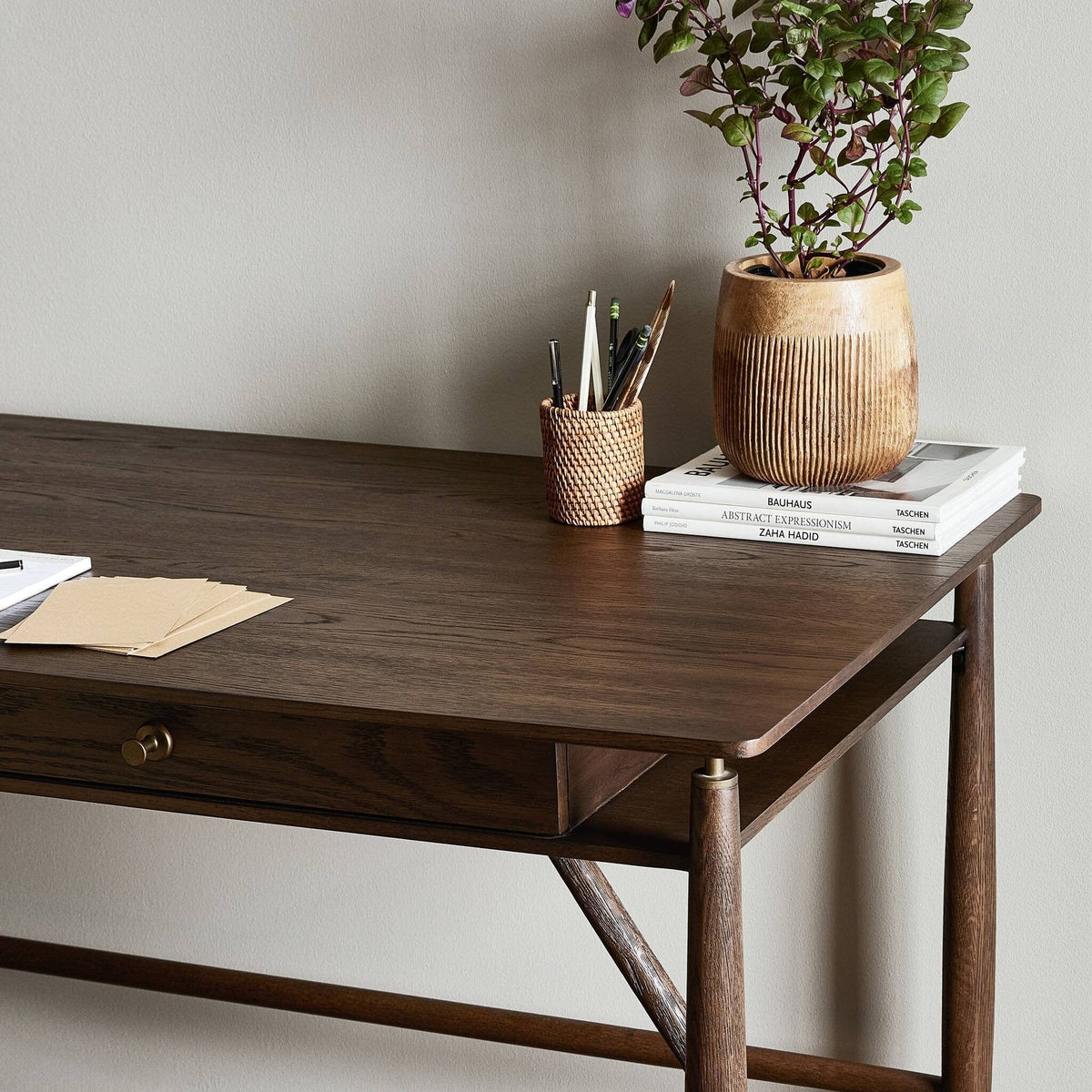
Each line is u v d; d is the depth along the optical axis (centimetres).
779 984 194
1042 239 162
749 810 120
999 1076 184
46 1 193
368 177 186
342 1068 212
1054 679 172
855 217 148
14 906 227
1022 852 178
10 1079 228
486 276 183
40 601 135
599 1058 201
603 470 154
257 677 117
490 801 114
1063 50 158
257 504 165
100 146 196
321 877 210
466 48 178
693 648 122
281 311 193
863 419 144
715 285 174
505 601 134
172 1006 218
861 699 143
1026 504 158
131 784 124
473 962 205
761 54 165
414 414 191
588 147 175
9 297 205
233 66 188
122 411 204
